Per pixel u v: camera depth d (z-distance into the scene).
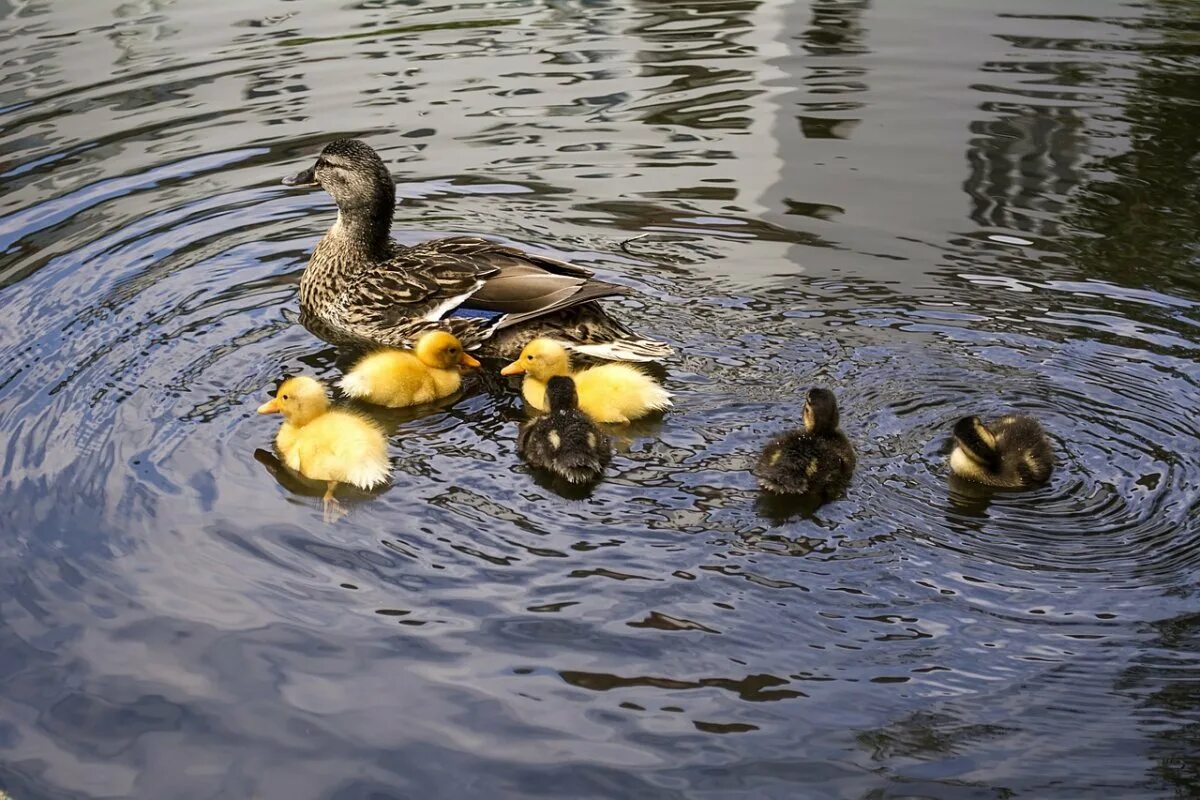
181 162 3.18
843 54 3.56
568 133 3.28
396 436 2.57
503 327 2.78
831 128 3.28
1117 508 2.40
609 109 3.36
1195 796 2.08
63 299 2.80
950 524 2.38
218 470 2.48
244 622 2.26
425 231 3.00
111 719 2.16
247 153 3.21
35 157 3.17
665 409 2.58
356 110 3.35
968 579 2.31
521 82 3.46
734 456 2.50
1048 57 3.53
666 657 2.22
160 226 3.00
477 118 3.33
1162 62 3.48
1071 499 2.42
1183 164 3.12
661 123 3.31
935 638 2.24
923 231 2.96
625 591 2.29
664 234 2.98
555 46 3.62
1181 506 2.40
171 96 3.39
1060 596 2.29
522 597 2.29
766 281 2.85
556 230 3.00
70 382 2.62
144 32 3.68
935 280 2.84
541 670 2.21
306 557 2.34
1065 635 2.24
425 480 2.47
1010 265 2.87
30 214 3.02
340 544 2.36
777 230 2.98
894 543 2.36
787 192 3.08
